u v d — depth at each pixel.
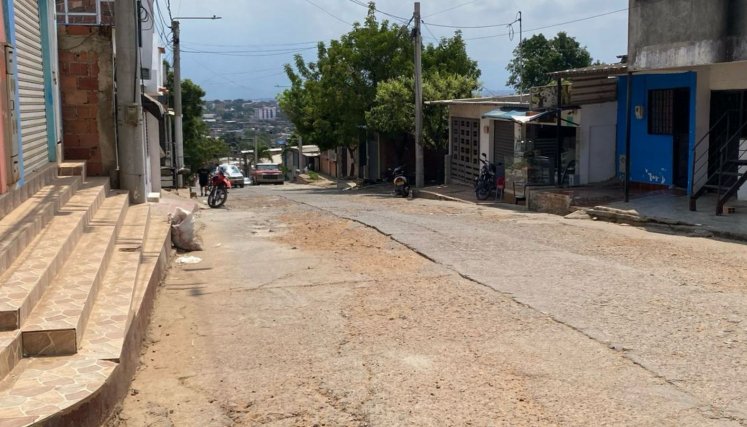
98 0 18.00
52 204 8.38
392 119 27.83
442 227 13.23
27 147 9.53
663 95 16.53
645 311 7.09
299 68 36.78
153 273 7.91
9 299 5.19
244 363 5.91
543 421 4.66
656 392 5.09
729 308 7.14
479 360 5.82
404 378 5.46
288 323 7.04
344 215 15.80
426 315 7.14
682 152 16.19
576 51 35.19
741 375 5.37
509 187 19.31
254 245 11.84
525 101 21.27
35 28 10.49
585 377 5.40
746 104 14.10
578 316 6.96
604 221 14.29
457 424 4.64
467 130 25.33
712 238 11.66
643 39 14.36
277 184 48.47
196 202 20.27
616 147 18.41
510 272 8.98
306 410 4.92
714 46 12.42
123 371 5.16
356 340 6.42
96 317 5.82
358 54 30.77
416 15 25.95
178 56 28.86
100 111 13.01
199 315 7.44
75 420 4.14
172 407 5.01
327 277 9.02
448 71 31.66
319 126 34.88
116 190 12.69
